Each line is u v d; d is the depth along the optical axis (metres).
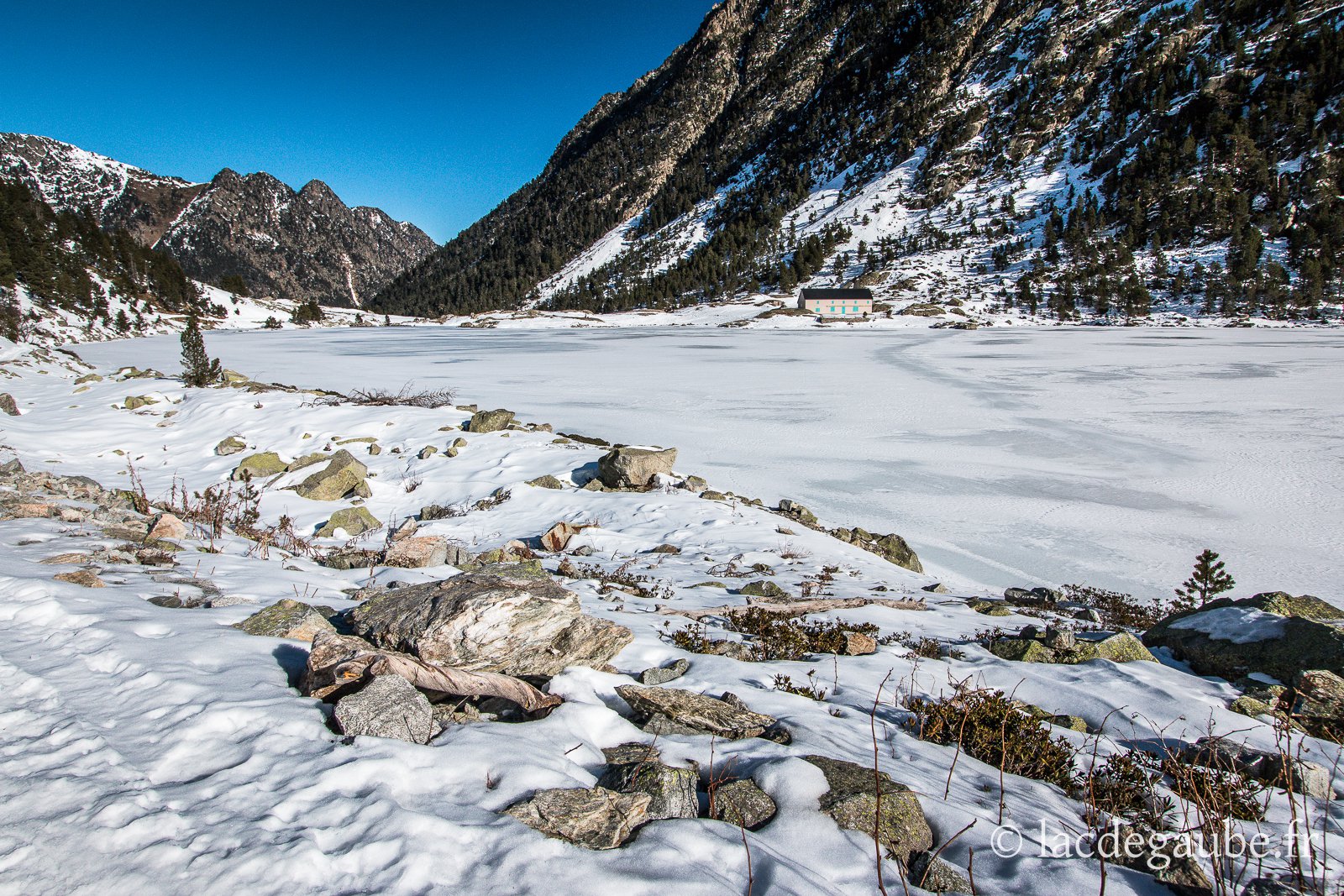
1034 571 12.66
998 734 3.71
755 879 2.25
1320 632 5.24
